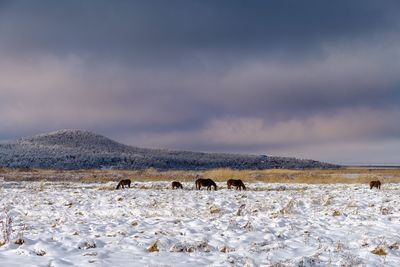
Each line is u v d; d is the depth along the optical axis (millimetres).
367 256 11055
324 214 18844
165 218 16812
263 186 38844
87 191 31078
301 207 21266
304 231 14164
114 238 12672
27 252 10664
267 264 9953
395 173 74688
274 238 13039
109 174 59125
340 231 14414
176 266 9633
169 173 61531
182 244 11547
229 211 19562
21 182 44281
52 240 12289
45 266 9453
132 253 10891
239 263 10039
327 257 10898
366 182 47594
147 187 37531
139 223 15375
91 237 12836
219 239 12688
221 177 50125
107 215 19125
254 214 18719
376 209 20484
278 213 18922
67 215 18938
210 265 9797
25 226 14711
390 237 13133
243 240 12719
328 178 51562
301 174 59250
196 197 25875
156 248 11508
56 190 33594
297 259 10352
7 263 9625
